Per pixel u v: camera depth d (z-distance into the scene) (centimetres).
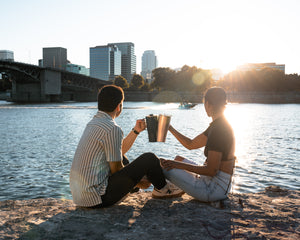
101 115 266
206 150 281
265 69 11762
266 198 345
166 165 298
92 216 277
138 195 354
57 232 242
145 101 13012
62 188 903
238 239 232
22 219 271
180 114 5109
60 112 5431
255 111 5856
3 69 10425
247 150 1566
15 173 1077
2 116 4334
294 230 250
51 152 1530
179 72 12794
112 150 261
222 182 290
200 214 284
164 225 258
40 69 10956
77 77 13025
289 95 11056
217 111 272
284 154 1448
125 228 251
